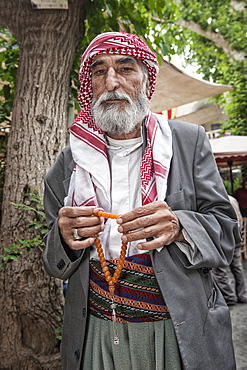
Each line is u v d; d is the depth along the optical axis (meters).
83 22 2.43
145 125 1.34
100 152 1.31
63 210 1.15
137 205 1.25
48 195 1.46
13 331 2.03
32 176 2.10
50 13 2.22
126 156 1.32
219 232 1.17
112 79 1.22
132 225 1.03
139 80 1.27
